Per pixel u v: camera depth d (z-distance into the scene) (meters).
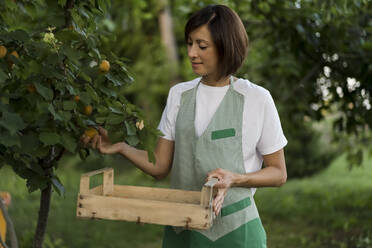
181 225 1.37
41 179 1.67
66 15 1.73
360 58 4.39
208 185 1.35
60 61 1.50
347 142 6.22
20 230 4.84
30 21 2.18
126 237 5.14
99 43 1.62
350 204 6.65
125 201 1.41
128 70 1.72
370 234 5.07
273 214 6.20
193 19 1.57
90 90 1.53
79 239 4.84
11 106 1.50
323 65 4.68
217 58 1.58
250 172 1.70
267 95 1.69
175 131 1.74
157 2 9.73
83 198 1.44
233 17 1.57
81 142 1.62
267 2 4.04
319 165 10.32
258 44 5.55
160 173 1.78
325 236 5.18
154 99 10.10
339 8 3.65
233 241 1.63
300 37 4.20
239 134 1.66
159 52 9.90
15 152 1.60
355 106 4.73
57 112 1.48
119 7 8.22
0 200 1.53
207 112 1.70
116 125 1.52
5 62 1.49
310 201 7.07
